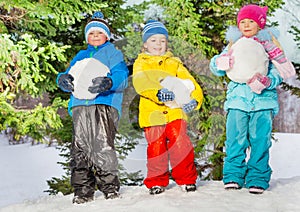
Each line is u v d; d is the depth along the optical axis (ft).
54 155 42.34
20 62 14.98
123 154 14.07
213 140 18.62
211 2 21.67
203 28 21.88
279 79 12.91
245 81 12.85
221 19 21.93
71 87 12.05
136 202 11.74
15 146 46.34
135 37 12.73
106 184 12.33
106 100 12.21
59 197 13.94
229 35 13.57
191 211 10.93
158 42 12.05
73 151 12.28
